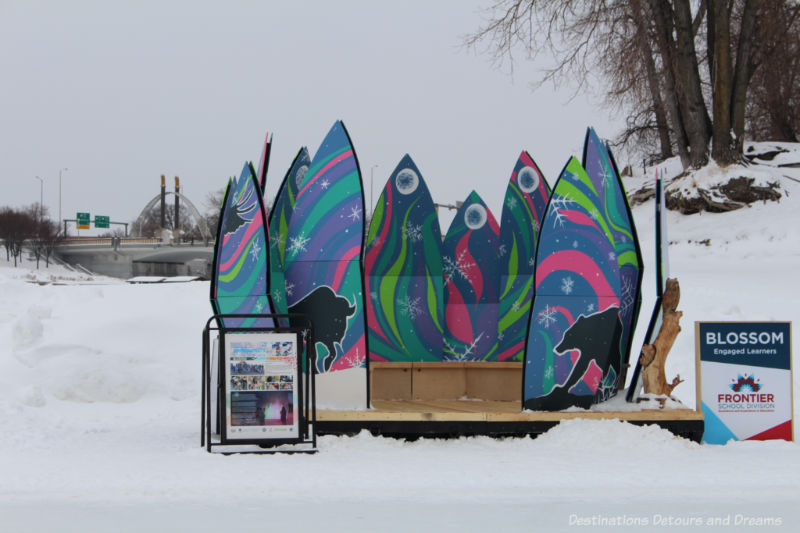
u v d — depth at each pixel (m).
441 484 6.47
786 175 34.28
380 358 11.27
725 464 7.38
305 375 8.72
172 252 87.81
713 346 9.07
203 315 16.12
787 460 7.63
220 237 9.29
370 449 8.12
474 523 5.34
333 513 5.57
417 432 8.58
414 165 11.59
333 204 9.20
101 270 92.56
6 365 13.02
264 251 8.86
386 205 11.49
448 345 11.49
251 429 8.09
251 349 8.16
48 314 15.59
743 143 37.12
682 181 35.22
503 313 11.43
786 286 18.41
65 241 96.94
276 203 10.05
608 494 6.17
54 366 12.91
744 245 28.66
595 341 8.99
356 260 9.05
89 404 12.12
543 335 8.96
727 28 33.91
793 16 36.62
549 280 9.02
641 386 9.42
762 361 9.07
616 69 30.31
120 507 5.75
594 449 8.12
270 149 9.70
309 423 8.36
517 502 5.91
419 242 11.54
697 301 16.33
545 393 8.93
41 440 9.09
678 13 33.09
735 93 35.31
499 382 11.09
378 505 5.81
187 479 6.65
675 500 6.00
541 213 11.43
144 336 14.52
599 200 9.22
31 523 5.31
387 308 11.36
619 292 9.11
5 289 18.27
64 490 6.28
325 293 9.08
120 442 9.00
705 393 9.02
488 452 7.94
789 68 42.25
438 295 11.52
